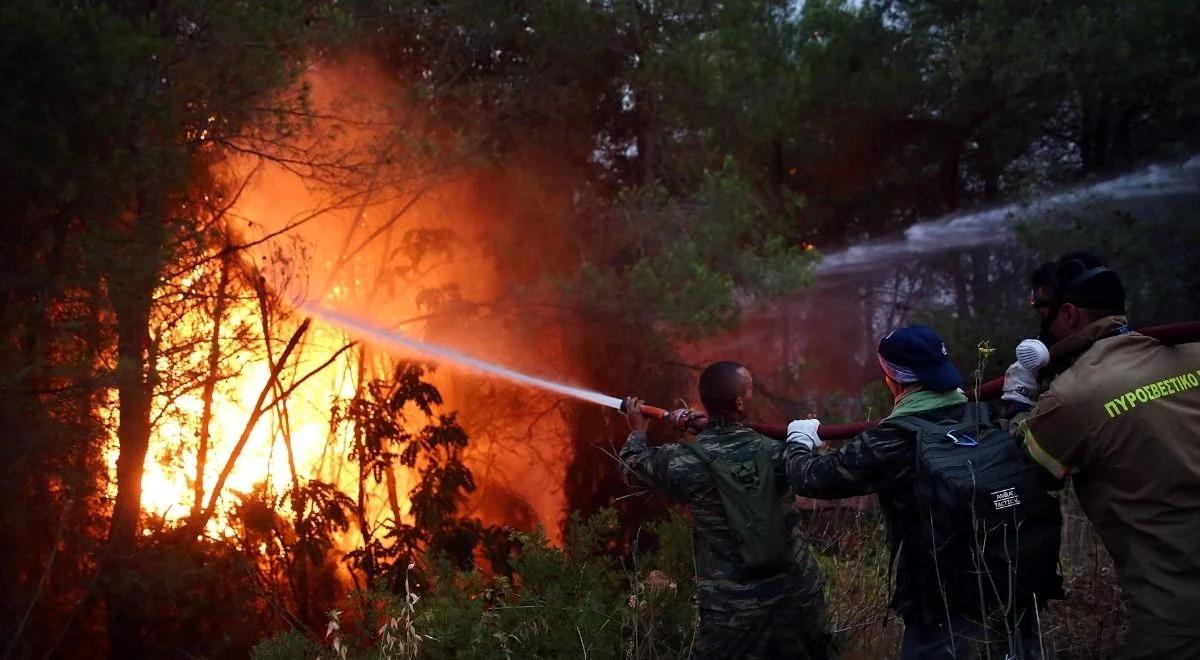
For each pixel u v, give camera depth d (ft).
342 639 13.58
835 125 39.83
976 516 8.37
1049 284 9.02
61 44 14.25
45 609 18.34
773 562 9.89
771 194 34.09
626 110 27.20
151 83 16.61
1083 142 38.24
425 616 12.55
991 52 34.53
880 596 12.96
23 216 15.70
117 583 17.84
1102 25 32.68
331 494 22.33
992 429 8.79
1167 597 8.01
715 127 26.50
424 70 25.21
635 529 23.56
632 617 12.64
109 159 15.69
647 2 25.16
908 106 38.75
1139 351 8.39
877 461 8.97
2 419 16.02
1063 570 13.50
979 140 38.86
